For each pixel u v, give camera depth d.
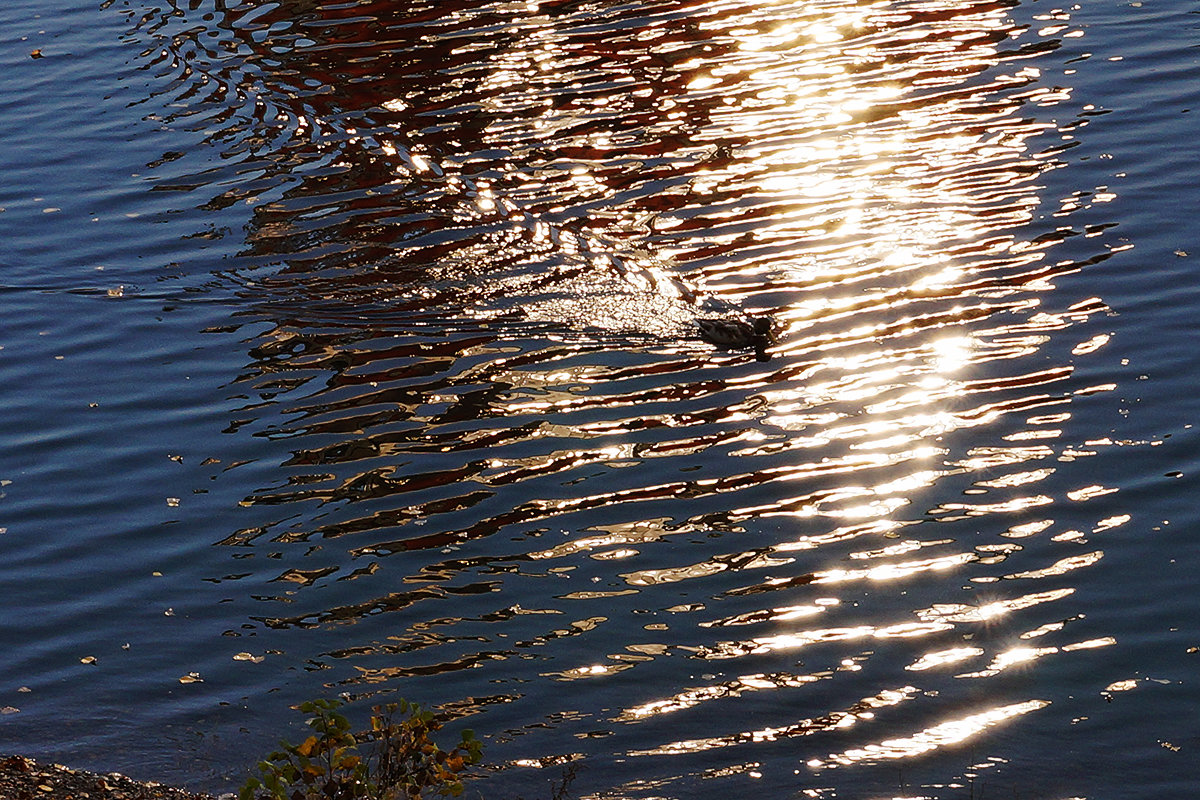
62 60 29.64
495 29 29.34
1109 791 11.01
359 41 29.38
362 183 23.50
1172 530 14.05
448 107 26.00
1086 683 12.20
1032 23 27.55
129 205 23.23
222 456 16.61
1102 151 22.23
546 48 28.19
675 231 21.30
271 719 12.30
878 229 20.77
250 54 29.27
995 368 17.17
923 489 15.06
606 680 12.55
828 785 11.20
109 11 32.44
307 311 19.92
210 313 20.02
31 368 18.78
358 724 12.08
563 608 13.58
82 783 10.94
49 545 15.07
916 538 14.29
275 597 14.01
